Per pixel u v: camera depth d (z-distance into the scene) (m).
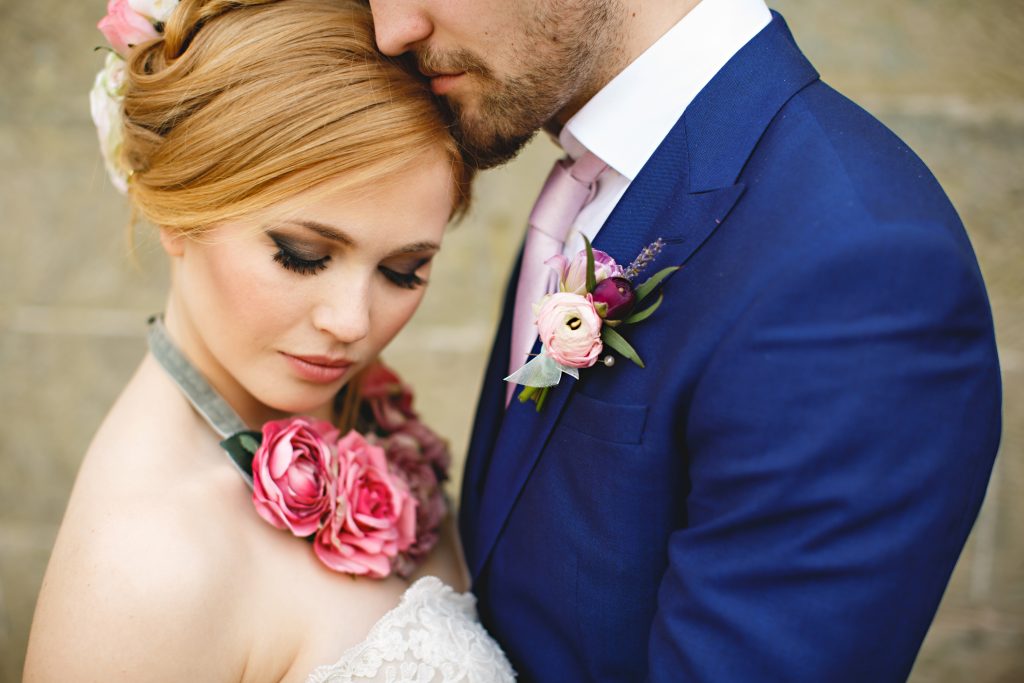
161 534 1.09
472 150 1.21
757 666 0.95
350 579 1.24
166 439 1.23
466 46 1.11
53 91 2.39
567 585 1.19
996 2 2.15
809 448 0.91
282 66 1.10
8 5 2.34
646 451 1.07
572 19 1.10
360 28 1.15
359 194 1.10
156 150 1.16
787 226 0.96
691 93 1.15
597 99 1.19
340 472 1.26
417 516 1.42
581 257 1.12
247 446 1.23
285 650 1.16
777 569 0.94
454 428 2.56
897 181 0.98
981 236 2.26
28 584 2.65
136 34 1.20
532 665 1.28
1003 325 2.29
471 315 2.51
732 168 1.07
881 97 2.23
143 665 1.04
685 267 1.07
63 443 2.59
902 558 0.92
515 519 1.29
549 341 1.08
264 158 1.08
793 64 1.13
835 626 0.93
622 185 1.22
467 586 1.49
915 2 2.18
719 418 0.96
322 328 1.17
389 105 1.11
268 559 1.18
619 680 1.18
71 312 2.51
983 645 2.45
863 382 0.89
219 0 1.14
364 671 1.16
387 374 1.62
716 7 1.14
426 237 1.18
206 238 1.15
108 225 2.46
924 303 0.90
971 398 0.95
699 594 0.99
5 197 2.45
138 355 2.53
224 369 1.31
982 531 2.40
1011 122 2.21
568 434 1.18
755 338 0.93
